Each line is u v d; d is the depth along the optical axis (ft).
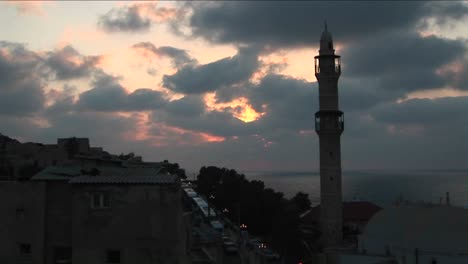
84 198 85.40
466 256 195.83
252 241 338.75
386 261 214.28
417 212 223.51
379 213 245.04
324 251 267.80
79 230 85.05
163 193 85.35
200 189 550.36
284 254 322.14
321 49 325.42
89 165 119.96
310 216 443.73
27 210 87.71
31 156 194.80
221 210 477.77
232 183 490.08
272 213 432.66
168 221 85.05
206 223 313.12
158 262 84.48
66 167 100.42
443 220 212.23
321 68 323.16
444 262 198.49
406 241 211.61
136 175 91.25
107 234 84.89
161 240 84.64
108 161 131.85
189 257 108.27
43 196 87.61
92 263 84.48
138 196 85.35
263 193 453.17
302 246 332.80
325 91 321.11
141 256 84.53
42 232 86.84
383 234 228.22
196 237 173.17
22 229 87.35
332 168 313.94
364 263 226.17
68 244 86.89
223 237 268.62
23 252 87.40
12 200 88.22
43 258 86.43
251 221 433.89
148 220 84.99
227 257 243.60
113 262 84.89
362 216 437.58
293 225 332.80
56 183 88.38
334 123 315.17
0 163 166.61
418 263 203.31
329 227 310.65
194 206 368.27
